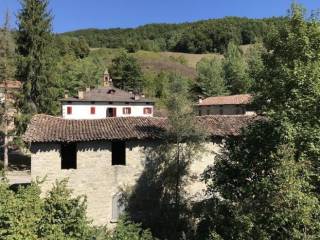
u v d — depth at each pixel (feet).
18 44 122.42
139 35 604.90
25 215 43.83
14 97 119.75
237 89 268.82
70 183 68.85
